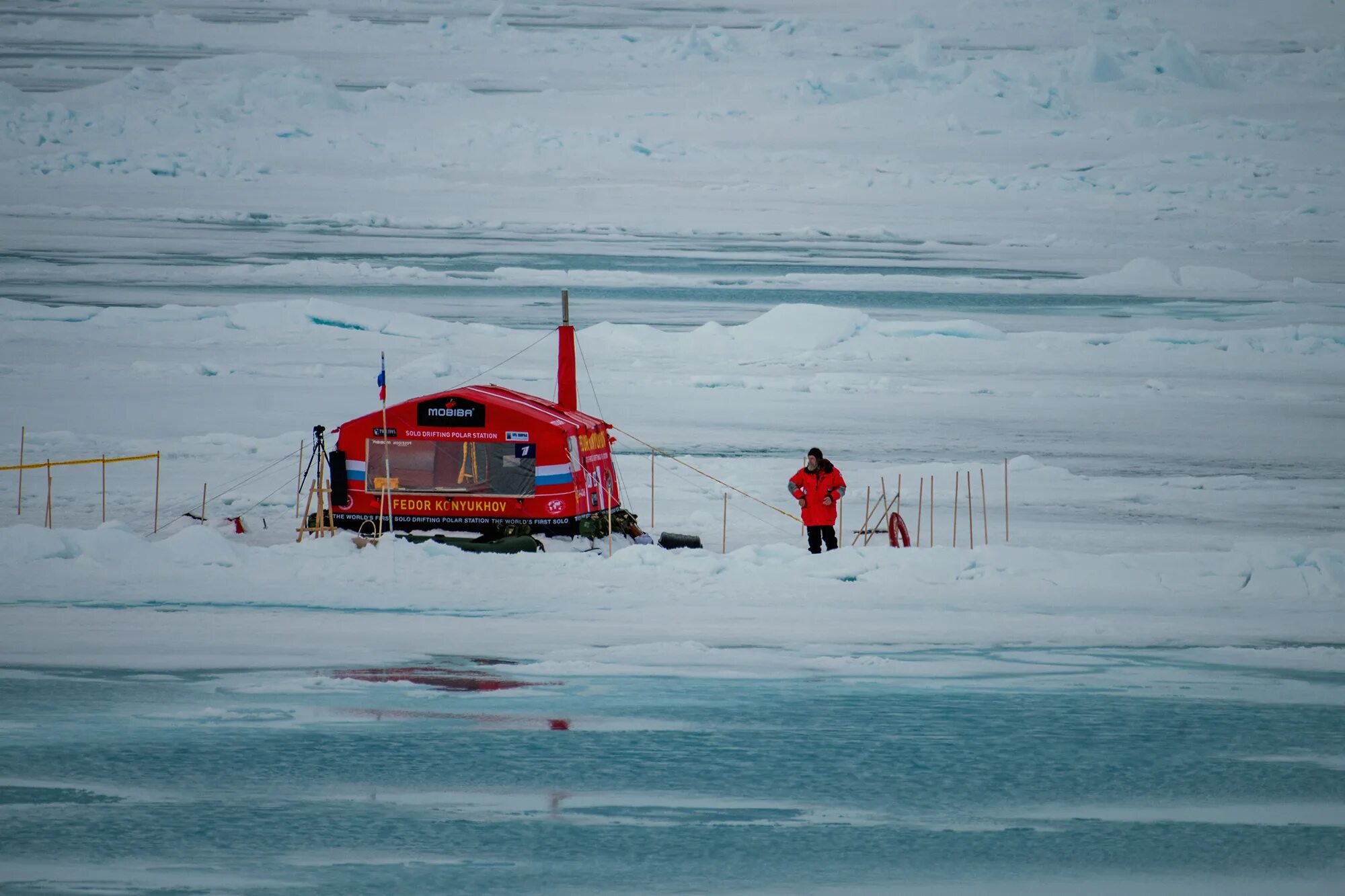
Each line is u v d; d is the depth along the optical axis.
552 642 50.88
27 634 51.22
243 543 68.56
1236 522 77.81
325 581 59.22
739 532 73.75
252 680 46.25
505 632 52.12
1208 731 42.38
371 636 51.38
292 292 187.75
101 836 34.12
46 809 35.75
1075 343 155.88
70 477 83.75
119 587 57.72
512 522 65.44
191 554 61.03
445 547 62.62
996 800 37.12
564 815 35.72
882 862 33.22
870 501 81.62
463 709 43.75
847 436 105.75
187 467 87.19
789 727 42.41
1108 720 43.22
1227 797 37.41
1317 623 54.56
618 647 50.16
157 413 107.75
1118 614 55.59
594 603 56.53
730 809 36.31
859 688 46.31
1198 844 34.38
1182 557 61.84
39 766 38.62
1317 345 155.38
